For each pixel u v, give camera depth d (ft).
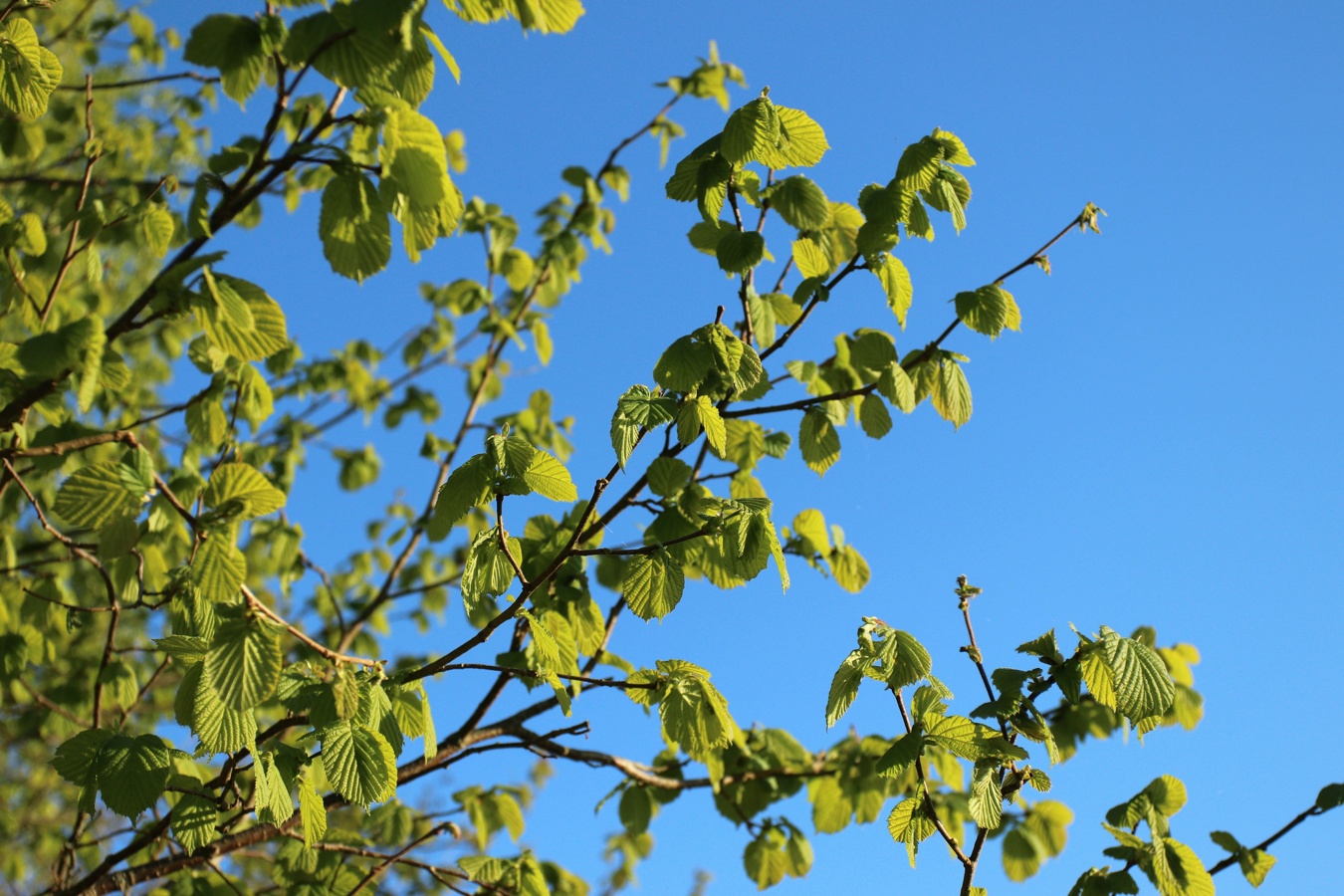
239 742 6.98
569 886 13.21
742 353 8.68
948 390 10.57
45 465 11.22
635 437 7.89
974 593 8.35
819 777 13.70
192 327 19.30
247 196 9.48
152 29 21.65
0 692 13.82
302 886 10.89
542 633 8.09
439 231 7.84
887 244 10.07
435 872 11.08
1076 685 7.81
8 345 10.66
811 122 9.16
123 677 12.55
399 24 6.97
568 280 19.29
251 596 6.81
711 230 10.55
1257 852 8.98
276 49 8.32
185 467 12.32
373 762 7.12
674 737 8.56
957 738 7.80
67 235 14.44
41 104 9.21
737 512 8.38
